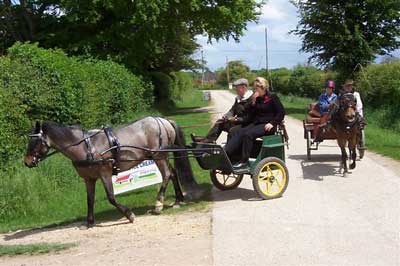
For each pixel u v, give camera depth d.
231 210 9.06
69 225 9.09
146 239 7.66
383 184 10.92
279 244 7.00
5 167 11.20
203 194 10.54
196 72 55.44
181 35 42.50
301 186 10.94
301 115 33.09
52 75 15.02
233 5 36.25
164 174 9.45
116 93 22.58
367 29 35.62
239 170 9.64
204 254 6.71
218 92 91.00
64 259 6.95
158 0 30.42
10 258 7.18
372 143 18.09
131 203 10.30
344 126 11.83
